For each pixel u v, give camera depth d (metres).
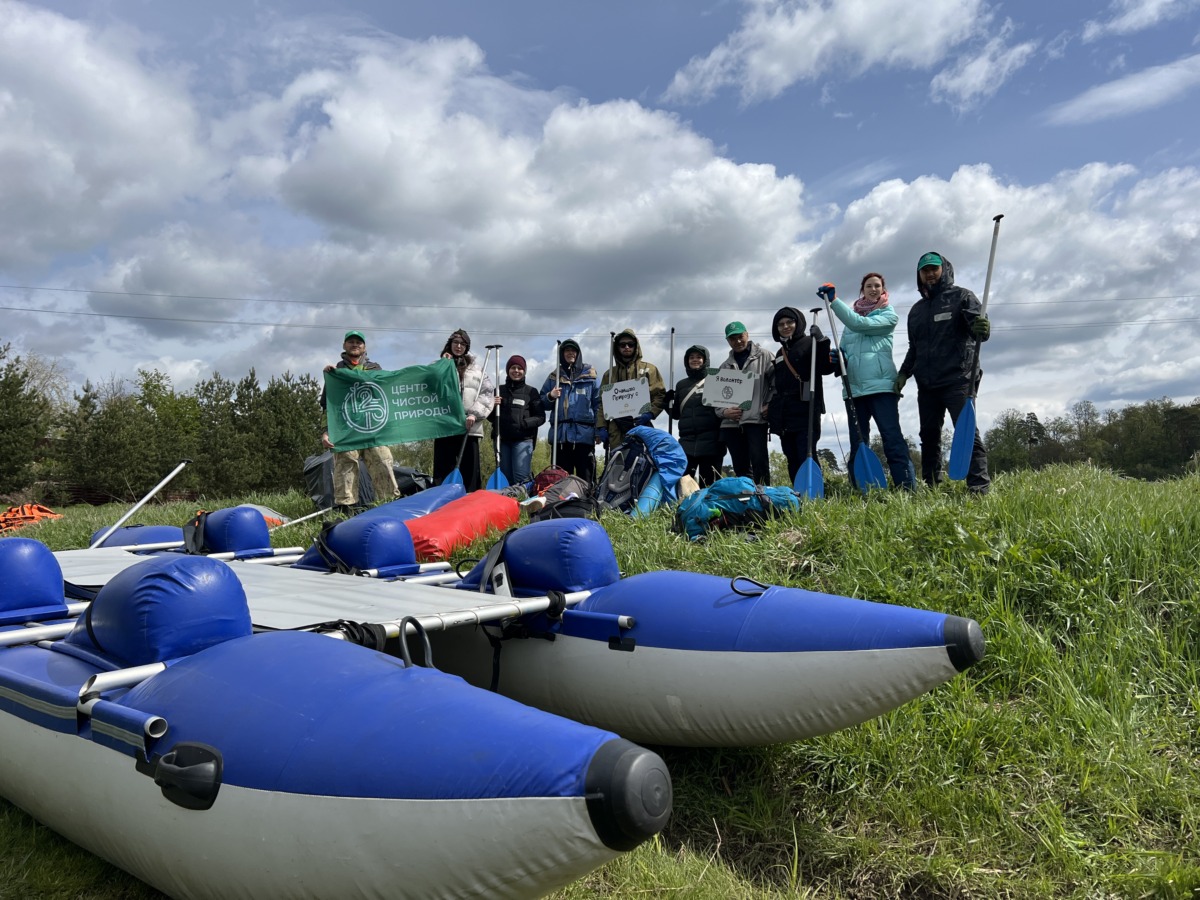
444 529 7.12
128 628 2.83
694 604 3.70
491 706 2.37
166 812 2.44
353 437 9.17
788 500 6.22
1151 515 5.03
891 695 3.21
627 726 3.80
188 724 2.48
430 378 9.23
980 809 3.42
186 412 47.78
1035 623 4.53
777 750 3.87
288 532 8.88
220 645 2.80
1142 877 2.96
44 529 11.65
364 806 2.19
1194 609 4.40
